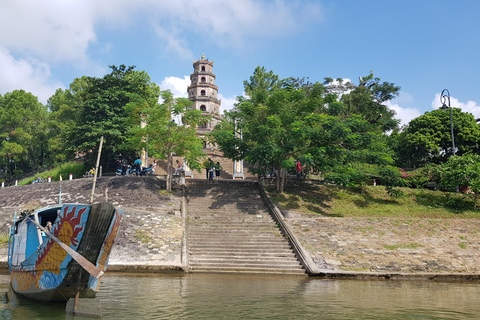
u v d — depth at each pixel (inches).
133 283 642.8
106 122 1582.2
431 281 771.4
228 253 877.2
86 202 1134.4
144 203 1117.7
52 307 474.3
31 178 1908.2
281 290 612.4
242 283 676.1
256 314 449.4
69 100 2347.4
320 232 962.1
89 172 1562.5
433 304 528.1
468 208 1195.3
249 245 914.1
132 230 924.0
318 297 560.1
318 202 1221.7
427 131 1750.7
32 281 502.0
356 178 1231.5
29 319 412.2
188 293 567.2
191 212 1102.4
